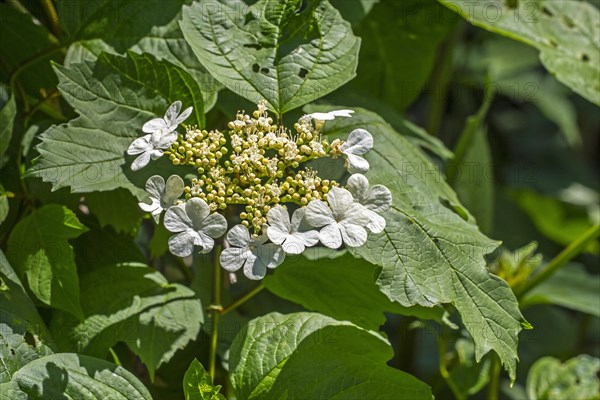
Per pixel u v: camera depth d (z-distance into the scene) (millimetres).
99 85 558
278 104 550
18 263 569
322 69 555
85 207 627
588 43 656
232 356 552
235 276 652
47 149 542
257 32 559
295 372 549
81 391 529
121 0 598
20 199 598
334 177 563
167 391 611
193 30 555
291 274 587
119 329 564
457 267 538
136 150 525
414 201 558
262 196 518
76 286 562
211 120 625
